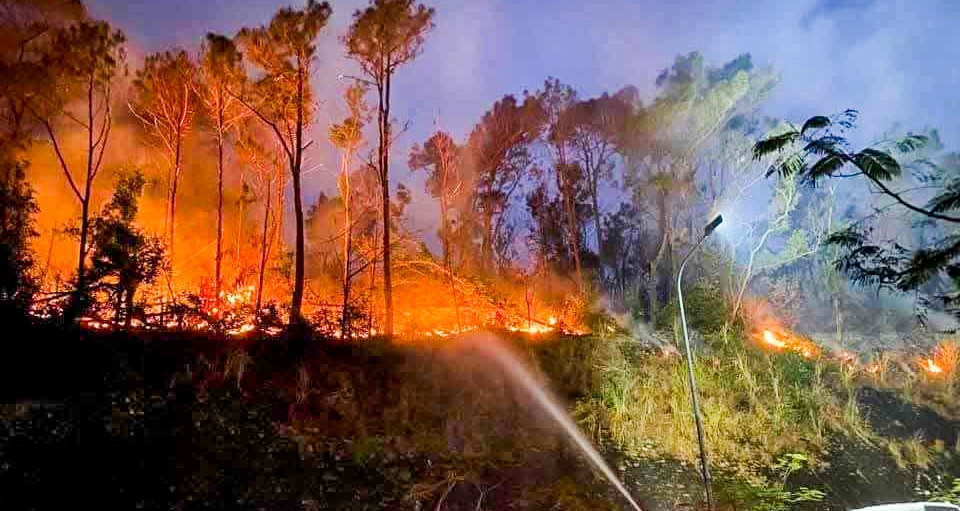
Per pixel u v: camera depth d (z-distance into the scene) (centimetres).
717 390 1205
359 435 911
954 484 1015
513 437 1001
